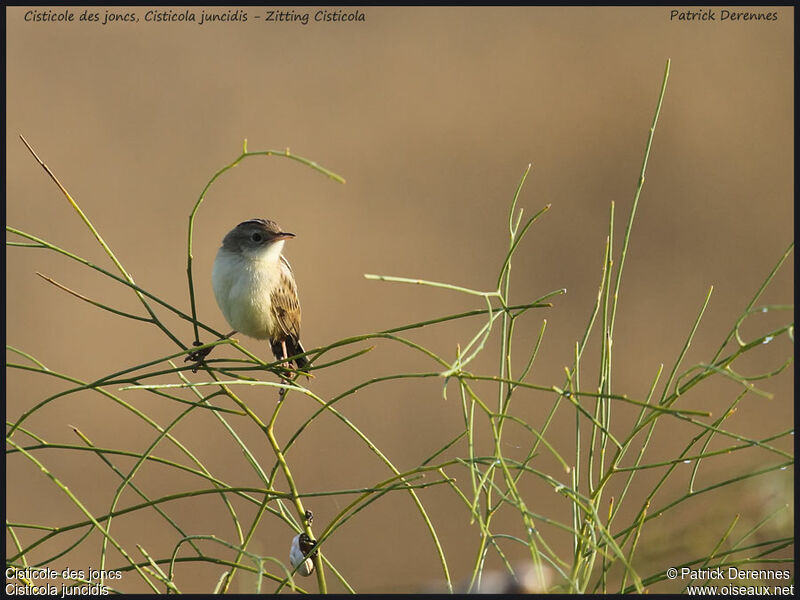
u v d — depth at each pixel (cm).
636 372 1633
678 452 1400
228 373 536
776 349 1675
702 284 1786
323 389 1588
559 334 1712
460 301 1762
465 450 1436
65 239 1773
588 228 1889
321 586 521
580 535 409
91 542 1333
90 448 500
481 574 455
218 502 1401
